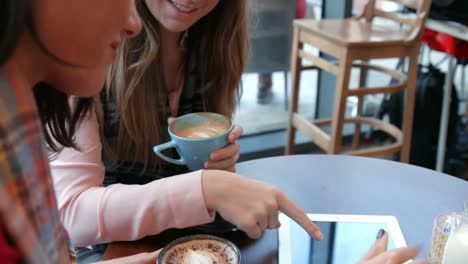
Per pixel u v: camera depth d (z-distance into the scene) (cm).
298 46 205
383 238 71
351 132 250
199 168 85
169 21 95
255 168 102
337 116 183
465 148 230
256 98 257
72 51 46
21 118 39
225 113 112
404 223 84
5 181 37
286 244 78
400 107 222
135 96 98
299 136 249
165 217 78
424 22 176
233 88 113
